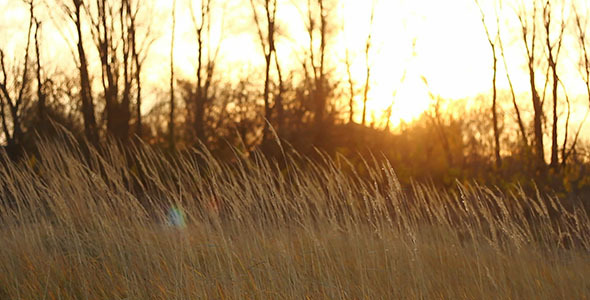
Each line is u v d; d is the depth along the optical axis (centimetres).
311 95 3522
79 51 3331
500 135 3922
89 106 3039
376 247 1050
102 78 3538
